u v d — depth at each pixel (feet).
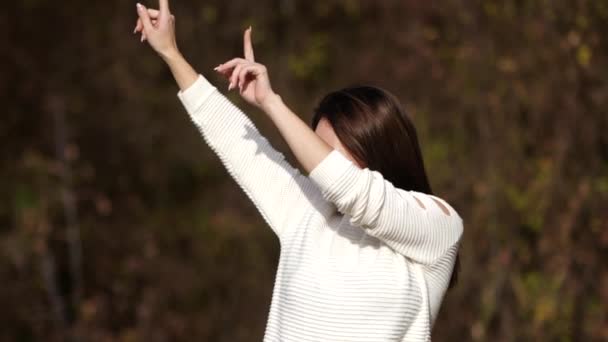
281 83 56.90
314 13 57.72
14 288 51.55
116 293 54.54
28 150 58.08
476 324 43.93
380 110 16.02
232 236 55.72
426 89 48.16
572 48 43.68
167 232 57.36
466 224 44.96
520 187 44.52
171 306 54.85
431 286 15.47
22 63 58.95
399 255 15.24
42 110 58.59
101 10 60.39
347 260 15.21
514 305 43.93
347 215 14.53
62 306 52.37
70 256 54.39
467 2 46.68
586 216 43.52
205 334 54.34
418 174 16.39
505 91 45.32
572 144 43.93
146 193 58.70
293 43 57.88
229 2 59.36
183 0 59.41
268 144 17.21
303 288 15.11
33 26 59.77
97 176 57.98
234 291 55.06
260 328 54.03
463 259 44.55
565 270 43.04
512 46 45.50
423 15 49.11
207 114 16.88
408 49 49.73
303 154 14.14
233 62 14.74
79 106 59.26
